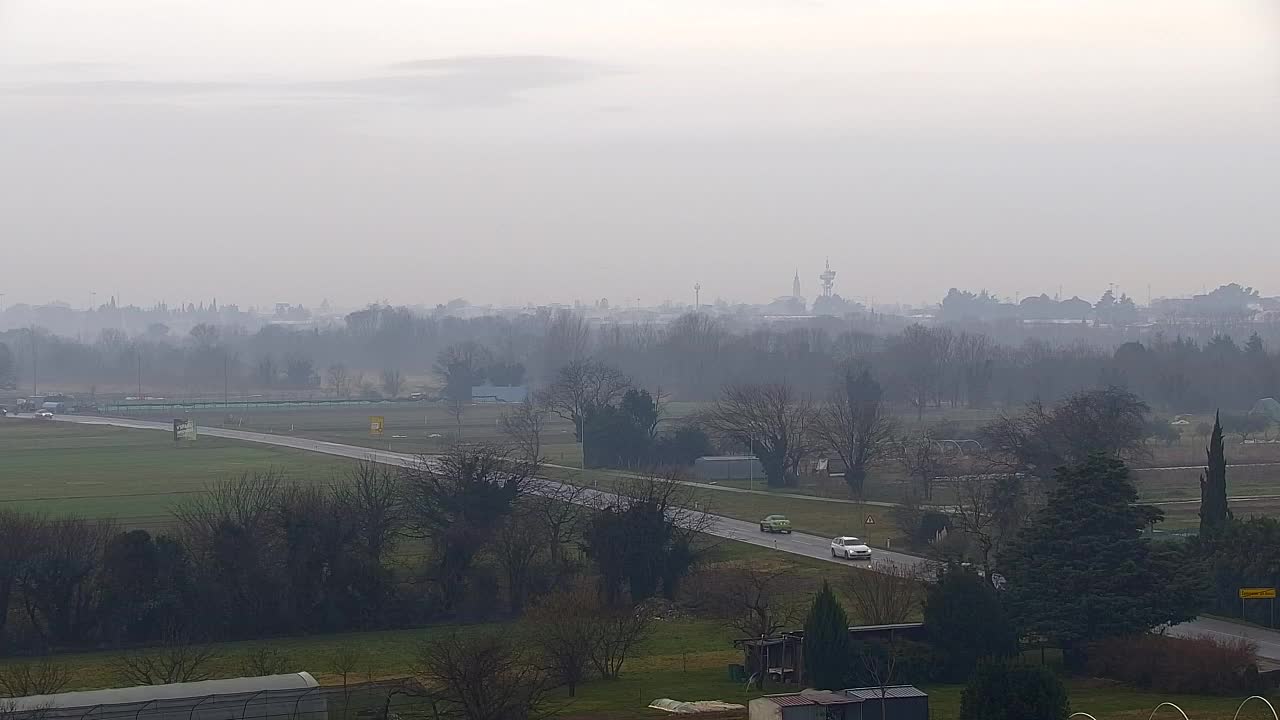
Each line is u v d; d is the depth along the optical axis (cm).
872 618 7331
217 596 8075
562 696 6122
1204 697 5975
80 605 7862
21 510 11244
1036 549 6800
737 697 6047
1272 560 7550
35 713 4956
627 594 8825
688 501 11438
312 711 5272
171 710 5106
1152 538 9231
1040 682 5016
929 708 5644
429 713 5491
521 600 8644
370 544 8662
